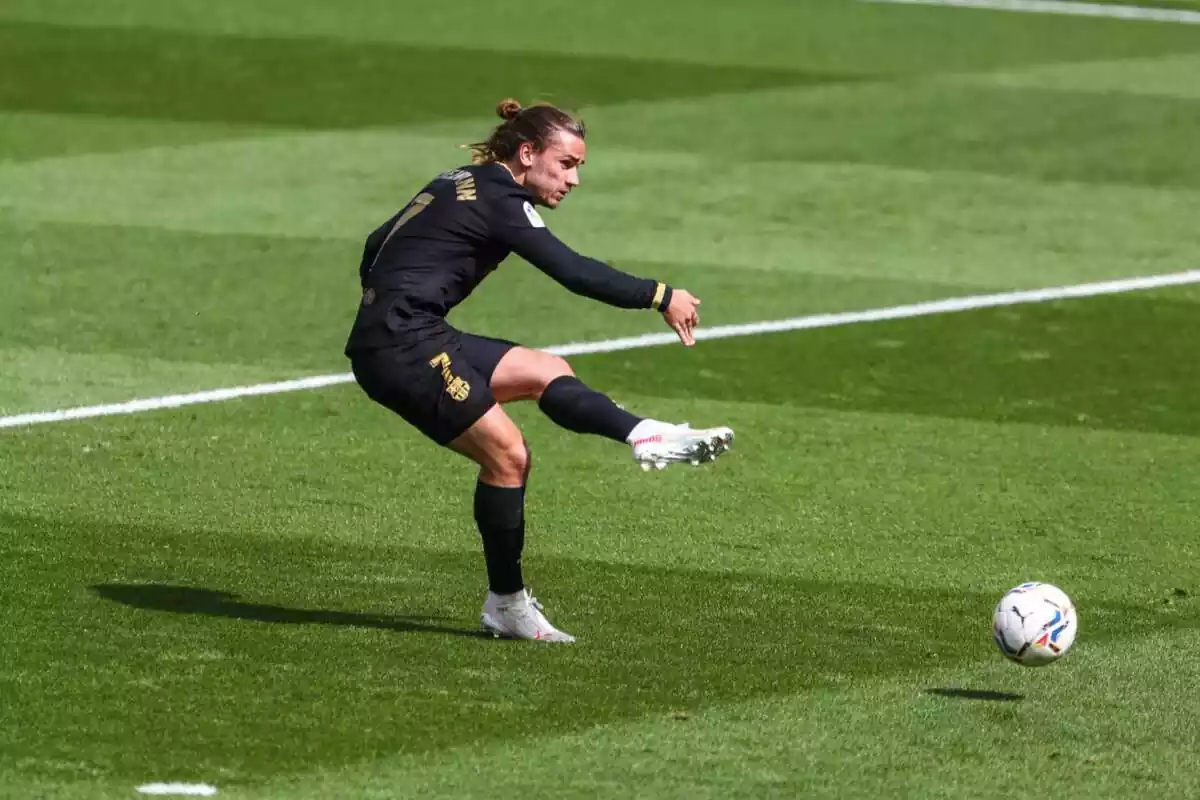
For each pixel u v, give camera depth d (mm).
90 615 24969
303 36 66375
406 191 51125
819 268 45906
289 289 43438
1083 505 31766
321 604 25984
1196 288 45219
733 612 26203
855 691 23109
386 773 20266
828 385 38125
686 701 22578
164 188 50656
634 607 26297
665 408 36562
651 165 53875
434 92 60469
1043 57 67375
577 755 20875
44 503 30078
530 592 26719
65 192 49938
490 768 20484
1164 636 25641
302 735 21203
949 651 24781
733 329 41562
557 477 32406
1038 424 36125
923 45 68500
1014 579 28141
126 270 44188
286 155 53938
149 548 28156
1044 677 23812
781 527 30250
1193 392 38312
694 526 30172
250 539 28828
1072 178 54094
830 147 56125
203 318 41219
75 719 21438
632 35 68250
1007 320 42500
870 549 29328
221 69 62188
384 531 29500
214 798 19547
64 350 38781
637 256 46344
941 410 36781
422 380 23906
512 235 23906
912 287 44656
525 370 24453
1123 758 21219
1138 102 61844
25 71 61094
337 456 33125
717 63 65000
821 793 20078
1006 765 20938
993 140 57344
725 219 49500
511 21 69688
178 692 22359
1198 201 52406
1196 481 33219
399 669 23344
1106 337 41594
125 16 68000
